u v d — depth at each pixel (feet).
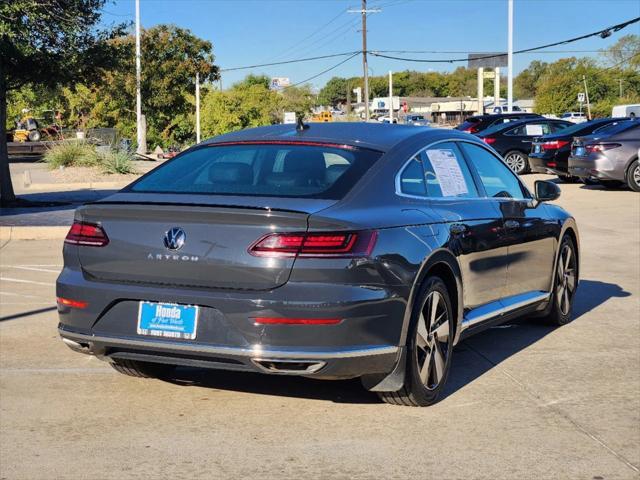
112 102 170.91
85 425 15.62
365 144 16.97
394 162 16.67
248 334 14.35
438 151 18.37
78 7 56.24
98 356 16.03
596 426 15.65
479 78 278.05
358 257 14.48
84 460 13.92
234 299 14.37
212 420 15.92
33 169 98.17
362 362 14.71
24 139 141.18
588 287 29.84
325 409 16.53
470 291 18.19
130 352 15.47
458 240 17.40
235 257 14.44
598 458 14.07
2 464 13.70
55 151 96.07
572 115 325.01
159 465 13.71
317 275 14.21
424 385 16.30
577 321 24.59
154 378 18.57
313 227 14.30
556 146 71.87
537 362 20.11
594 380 18.61
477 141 20.39
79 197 64.39
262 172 16.28
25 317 24.80
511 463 13.83
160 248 14.94
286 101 271.90
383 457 14.07
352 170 16.05
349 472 13.43
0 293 28.55
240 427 15.53
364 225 14.76
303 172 16.06
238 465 13.71
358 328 14.47
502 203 19.86
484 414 16.28
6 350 21.04
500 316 19.79
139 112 131.03
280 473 13.39
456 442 14.76
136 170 91.40
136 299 15.15
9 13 50.57
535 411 16.48
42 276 31.91
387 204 15.83
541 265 21.97
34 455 14.12
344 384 18.16
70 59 57.11
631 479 13.20
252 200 15.02
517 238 20.25
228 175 16.34
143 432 15.25
